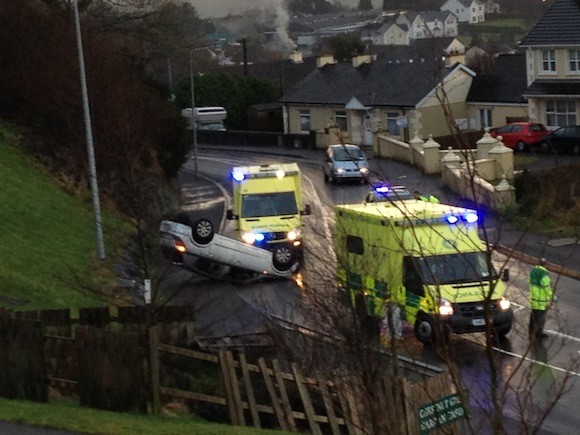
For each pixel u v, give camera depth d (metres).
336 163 49.34
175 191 43.66
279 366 14.73
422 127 64.31
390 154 57.78
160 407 14.27
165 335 15.72
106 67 38.09
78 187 33.94
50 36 38.41
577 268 28.45
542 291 20.27
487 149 46.66
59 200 31.34
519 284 25.50
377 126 66.94
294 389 14.55
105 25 46.28
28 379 14.38
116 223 31.70
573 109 58.12
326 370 13.34
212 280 26.95
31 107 36.81
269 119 78.38
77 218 30.44
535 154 53.56
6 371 14.49
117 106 35.75
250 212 29.98
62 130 36.06
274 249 27.69
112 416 13.62
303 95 73.00
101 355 14.16
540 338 21.05
